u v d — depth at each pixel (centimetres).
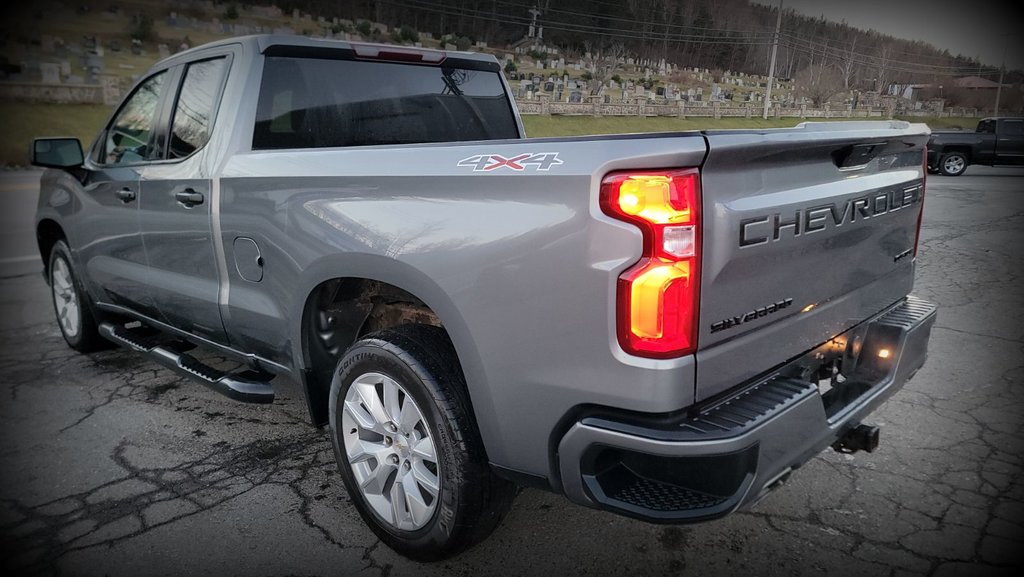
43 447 323
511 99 402
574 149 177
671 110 4059
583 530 253
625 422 173
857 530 248
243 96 291
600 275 168
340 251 231
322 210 241
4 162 1902
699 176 166
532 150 186
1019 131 1727
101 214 374
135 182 340
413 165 216
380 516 236
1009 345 447
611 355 170
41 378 412
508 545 244
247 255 280
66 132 2302
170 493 282
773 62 4628
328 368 274
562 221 175
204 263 307
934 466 292
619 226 165
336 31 6838
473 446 207
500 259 187
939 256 740
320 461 308
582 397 178
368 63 331
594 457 179
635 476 184
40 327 516
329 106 316
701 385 174
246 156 280
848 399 225
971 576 221
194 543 247
